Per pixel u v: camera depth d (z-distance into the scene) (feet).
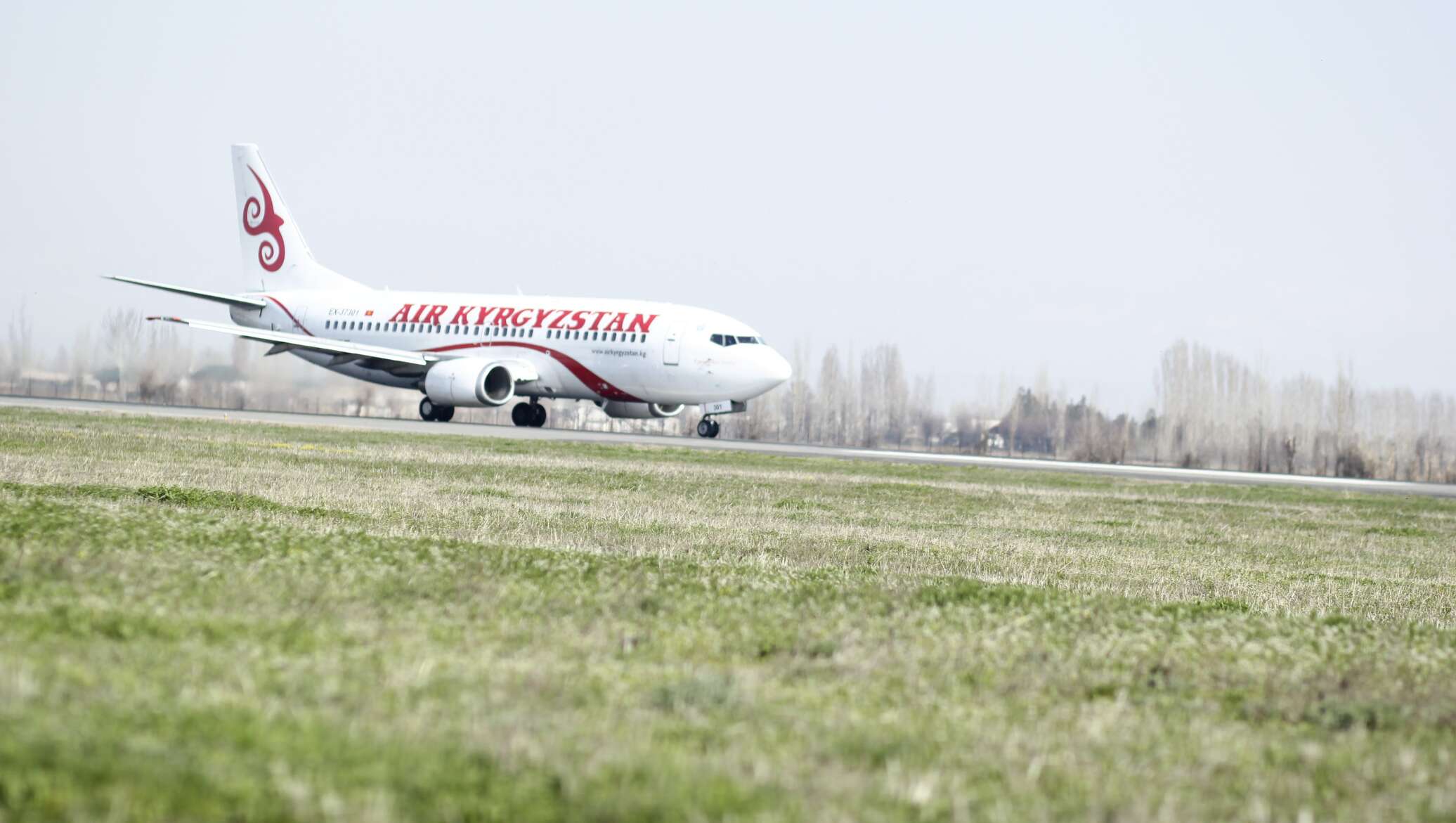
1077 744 87.92
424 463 361.30
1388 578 231.09
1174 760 86.02
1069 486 430.61
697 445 568.82
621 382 634.43
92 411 588.50
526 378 645.92
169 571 131.44
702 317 630.33
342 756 71.67
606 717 84.53
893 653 115.65
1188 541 275.18
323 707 82.17
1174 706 103.50
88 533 154.20
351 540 169.27
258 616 111.65
